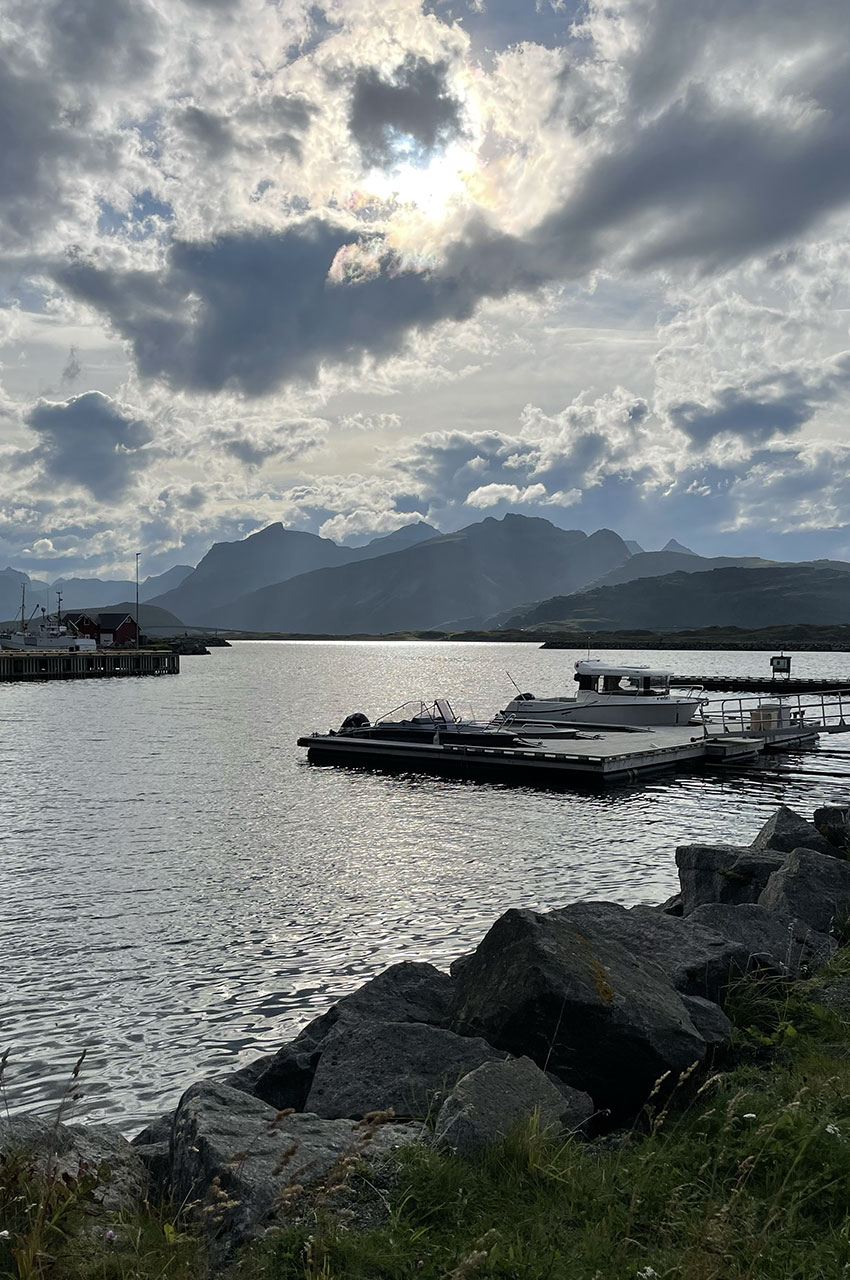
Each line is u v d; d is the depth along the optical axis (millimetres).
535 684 106312
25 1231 4586
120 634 177625
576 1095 6777
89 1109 10391
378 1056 7320
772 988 8820
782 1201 4980
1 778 36000
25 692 96000
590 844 24766
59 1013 13117
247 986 14172
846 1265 4320
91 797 31703
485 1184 5191
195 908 18266
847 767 40469
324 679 120938
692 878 14391
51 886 19875
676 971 8719
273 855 23094
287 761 41406
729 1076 6953
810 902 11547
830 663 177750
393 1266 4402
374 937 16531
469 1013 7816
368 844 24531
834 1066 6922
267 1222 4879
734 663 177000
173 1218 5133
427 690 96375
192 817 28188
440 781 36062
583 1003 7145
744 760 41312
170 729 56438
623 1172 5461
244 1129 5805
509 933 8023
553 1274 4324
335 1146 5652
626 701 51375
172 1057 11742
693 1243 4375
